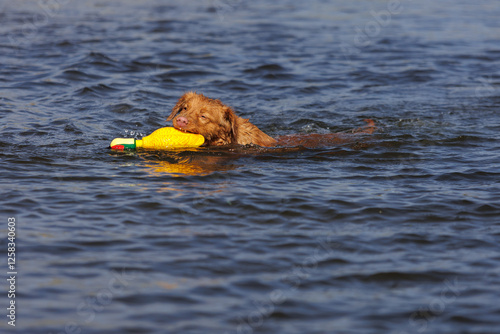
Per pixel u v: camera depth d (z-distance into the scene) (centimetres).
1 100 4578
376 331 1842
